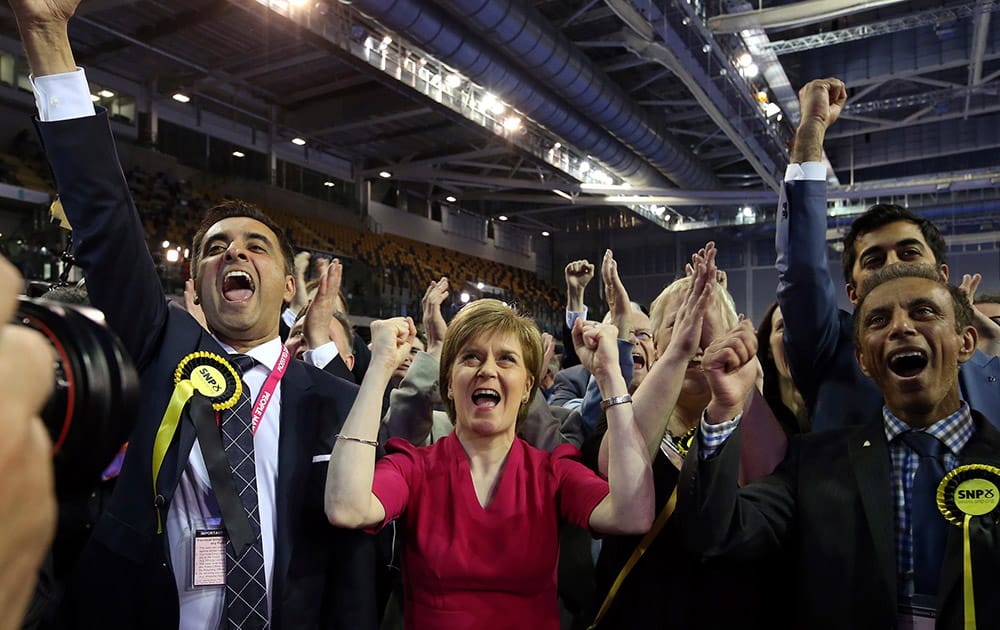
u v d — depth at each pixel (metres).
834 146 17.84
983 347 2.12
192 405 1.45
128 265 1.47
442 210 21.52
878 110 16.27
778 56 14.42
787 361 2.08
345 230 17.31
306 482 1.50
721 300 2.01
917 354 1.38
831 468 1.47
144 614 1.33
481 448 1.60
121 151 12.77
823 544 1.39
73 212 1.44
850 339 2.01
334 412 1.61
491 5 9.29
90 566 1.35
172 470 1.40
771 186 16.86
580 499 1.48
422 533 1.49
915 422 1.41
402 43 10.01
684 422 1.77
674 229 22.23
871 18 13.20
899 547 1.35
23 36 1.40
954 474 1.29
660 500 1.58
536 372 1.69
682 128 16.83
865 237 2.06
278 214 15.52
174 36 11.53
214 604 1.37
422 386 1.87
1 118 11.45
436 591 1.44
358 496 1.36
